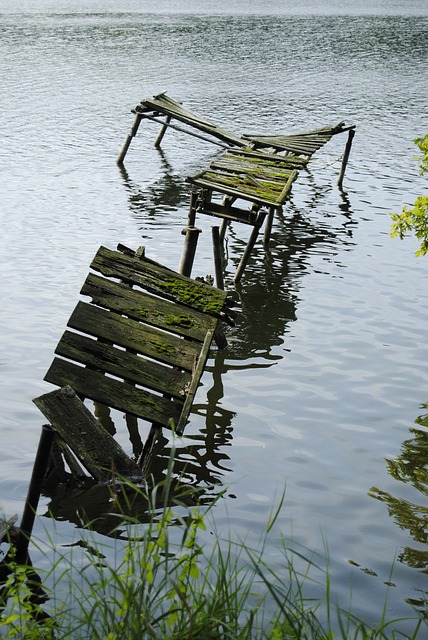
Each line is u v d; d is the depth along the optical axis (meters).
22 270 17.28
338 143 32.03
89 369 10.55
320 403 12.05
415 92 43.28
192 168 28.27
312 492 9.68
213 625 5.64
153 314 11.31
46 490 9.50
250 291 17.20
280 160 22.58
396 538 8.78
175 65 49.22
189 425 11.31
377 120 36.16
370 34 70.38
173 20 76.50
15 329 14.22
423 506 9.45
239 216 17.80
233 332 14.89
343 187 26.27
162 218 22.14
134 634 5.43
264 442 10.91
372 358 13.76
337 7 106.44
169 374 10.75
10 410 11.36
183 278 11.93
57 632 6.59
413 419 11.61
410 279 18.02
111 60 50.00
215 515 9.09
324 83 45.31
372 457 10.55
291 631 6.12
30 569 7.67
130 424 11.44
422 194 25.30
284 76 47.16
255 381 12.78
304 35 67.88
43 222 21.00
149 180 26.27
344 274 18.38
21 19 72.62
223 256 19.48
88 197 23.77
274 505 9.36
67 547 8.31
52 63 47.91
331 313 15.94
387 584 7.97
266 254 19.80
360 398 12.23
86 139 31.23
